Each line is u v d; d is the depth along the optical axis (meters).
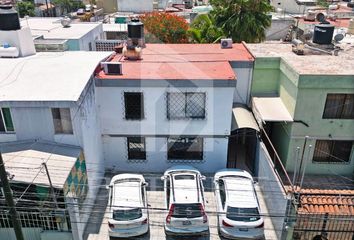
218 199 17.55
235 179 18.27
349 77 18.25
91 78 18.53
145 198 17.47
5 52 20.98
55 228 15.08
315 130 19.56
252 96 21.95
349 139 19.77
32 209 14.51
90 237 16.77
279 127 21.61
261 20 31.12
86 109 17.48
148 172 21.42
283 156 20.92
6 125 16.52
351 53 23.02
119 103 19.77
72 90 16.72
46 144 16.64
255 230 16.19
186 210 16.39
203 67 20.88
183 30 34.47
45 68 19.41
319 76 18.23
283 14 50.34
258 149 20.39
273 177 17.45
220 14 31.86
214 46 25.86
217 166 21.33
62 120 16.44
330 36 23.39
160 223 17.80
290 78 19.56
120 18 40.66
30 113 16.16
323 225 15.76
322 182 19.89
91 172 18.39
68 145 16.83
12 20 20.75
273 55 21.92
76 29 30.05
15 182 13.95
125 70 20.44
